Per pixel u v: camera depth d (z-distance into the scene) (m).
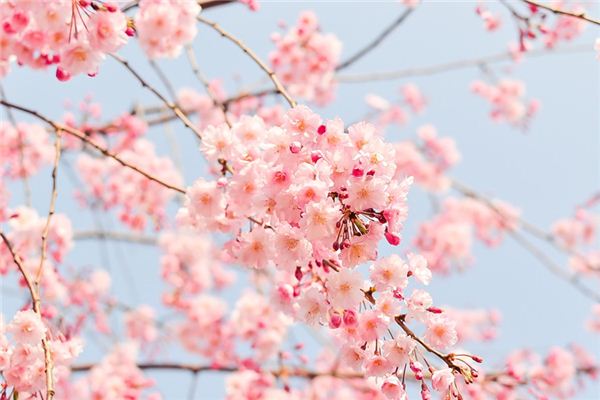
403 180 3.00
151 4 3.41
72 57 3.24
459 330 9.48
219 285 9.24
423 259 3.09
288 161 3.05
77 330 5.84
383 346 3.04
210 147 3.40
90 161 7.91
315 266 3.21
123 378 6.50
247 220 3.50
